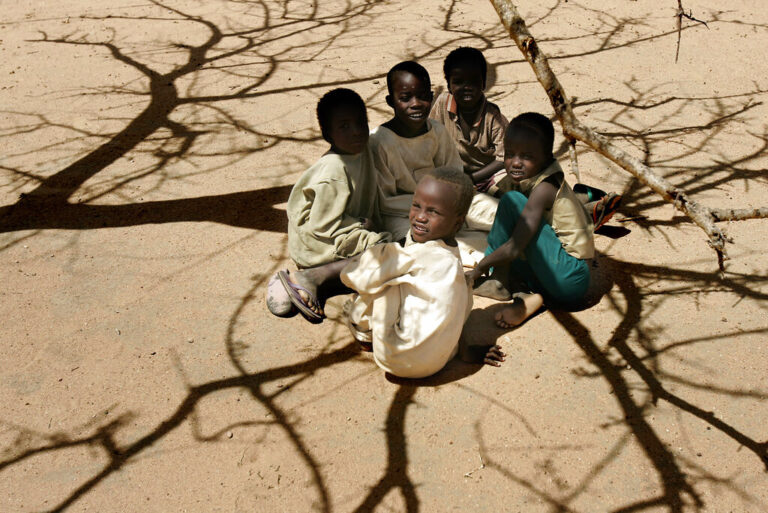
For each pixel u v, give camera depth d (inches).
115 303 134.6
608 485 96.2
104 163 186.2
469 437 104.2
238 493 97.1
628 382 112.7
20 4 324.5
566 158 181.0
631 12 287.1
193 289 138.5
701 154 179.9
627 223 154.8
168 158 188.4
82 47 268.5
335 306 133.5
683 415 106.3
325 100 127.4
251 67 246.2
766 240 146.0
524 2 301.1
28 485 99.2
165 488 98.2
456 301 109.0
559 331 124.6
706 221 83.5
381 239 131.3
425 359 110.7
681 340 120.4
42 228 159.0
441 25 280.2
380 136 140.3
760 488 94.7
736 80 223.0
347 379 116.0
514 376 115.1
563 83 223.9
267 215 162.4
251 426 107.6
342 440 104.7
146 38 277.0
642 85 221.6
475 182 156.2
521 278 135.3
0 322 129.9
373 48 258.7
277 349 122.9
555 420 106.4
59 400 112.8
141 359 121.0
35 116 213.2
